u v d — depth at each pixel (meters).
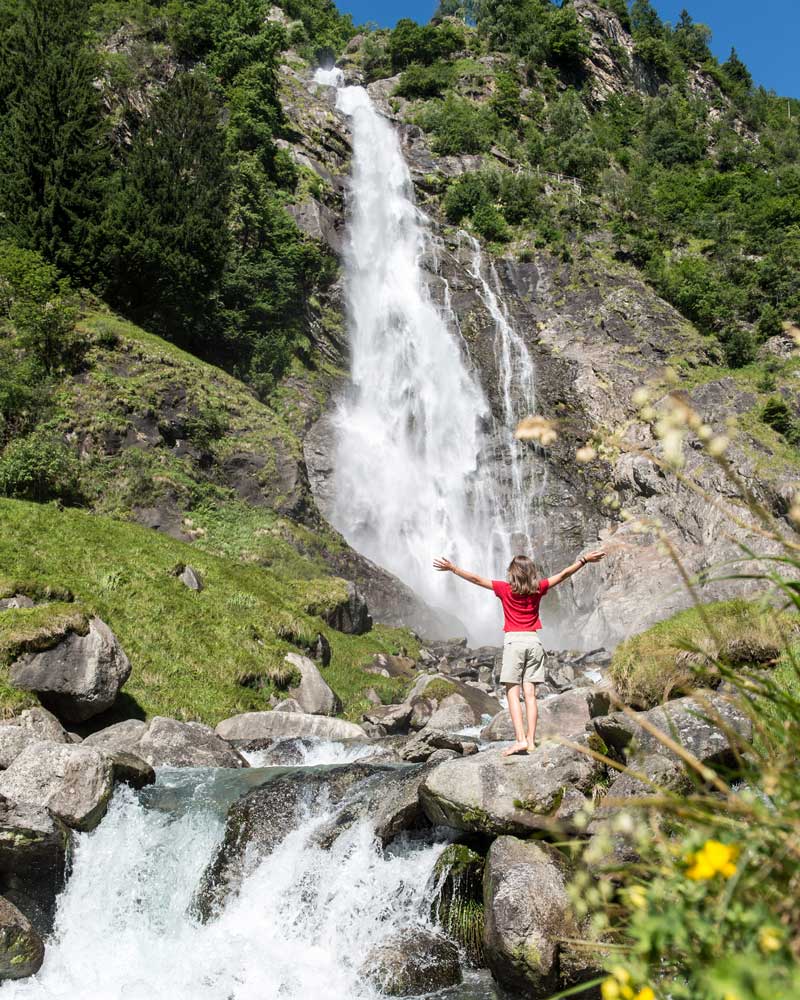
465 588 43.25
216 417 32.62
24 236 36.72
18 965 7.39
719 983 1.69
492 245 63.50
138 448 29.88
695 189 82.38
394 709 18.77
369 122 70.81
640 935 2.19
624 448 2.83
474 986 7.06
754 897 2.22
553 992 6.48
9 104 42.19
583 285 60.16
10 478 25.42
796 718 2.65
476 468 49.22
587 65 101.69
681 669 8.17
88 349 31.61
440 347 53.47
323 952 7.92
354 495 42.94
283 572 28.67
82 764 9.18
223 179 43.94
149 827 9.45
